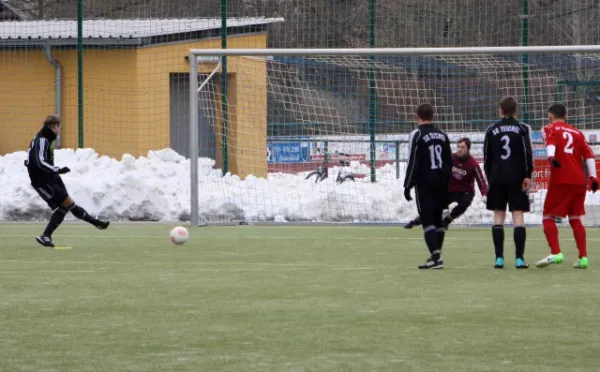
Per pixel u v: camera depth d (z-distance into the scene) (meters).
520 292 25.56
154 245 40.41
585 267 31.14
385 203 55.81
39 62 71.75
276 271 30.89
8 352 17.92
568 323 20.80
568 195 30.70
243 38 71.81
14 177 59.12
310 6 77.75
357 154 62.91
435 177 30.66
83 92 70.25
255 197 57.69
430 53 50.69
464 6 78.94
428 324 20.72
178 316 21.89
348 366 16.69
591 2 86.06
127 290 26.34
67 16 91.81
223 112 61.91
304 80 69.06
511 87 65.56
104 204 56.19
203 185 59.69
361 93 69.06
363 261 33.97
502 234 31.39
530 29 83.06
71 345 18.56
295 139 62.59
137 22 75.25
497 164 30.89
